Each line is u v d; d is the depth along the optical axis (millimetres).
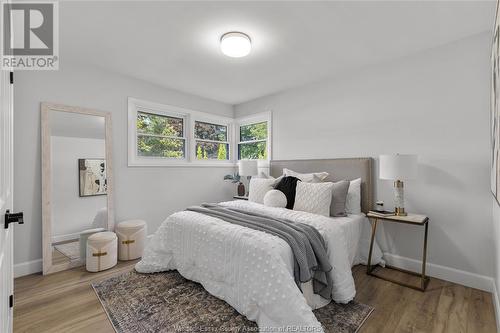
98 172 2936
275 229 1857
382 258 2719
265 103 4090
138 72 3094
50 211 2566
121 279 2320
